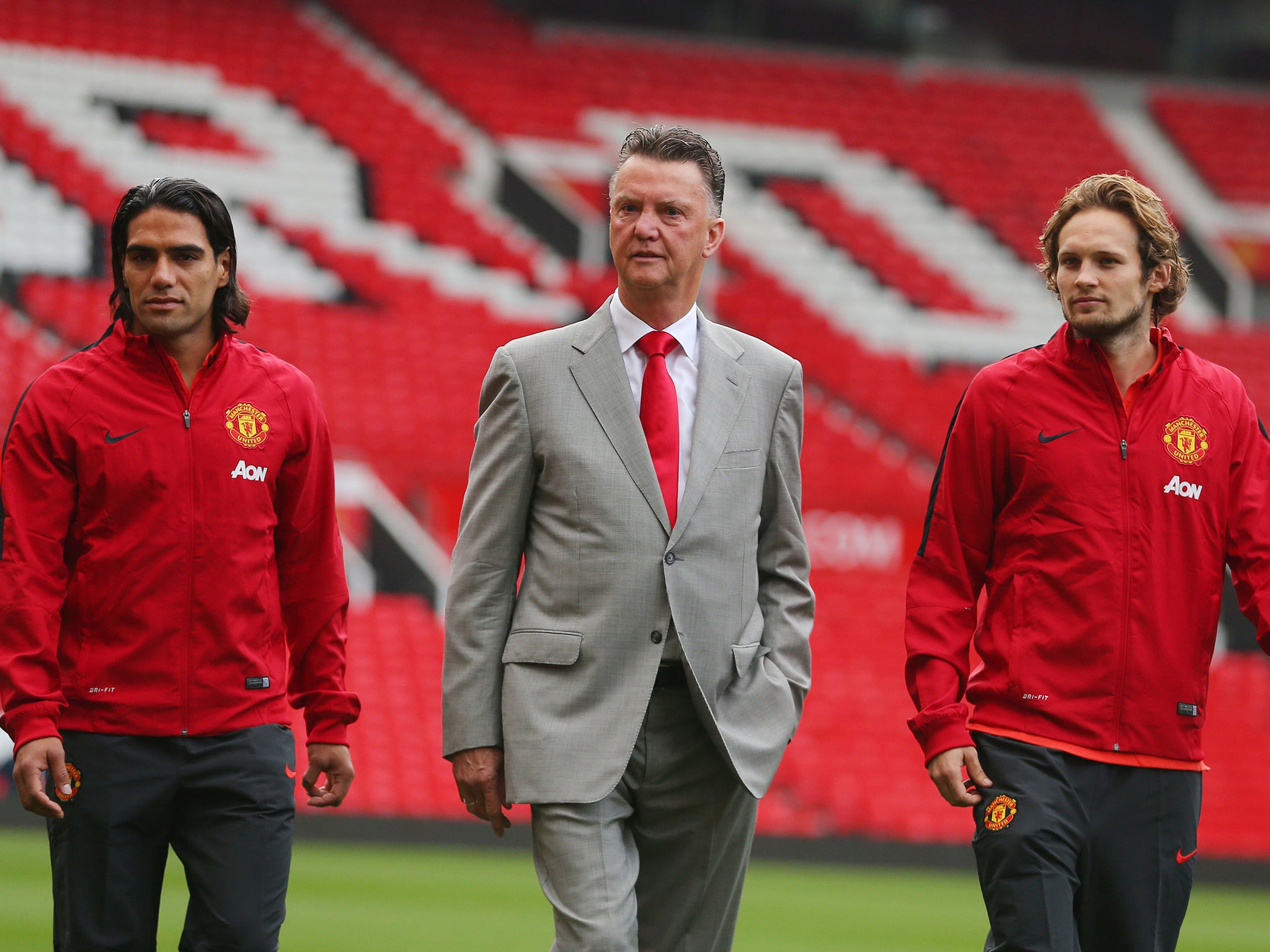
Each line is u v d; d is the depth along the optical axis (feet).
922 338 172.24
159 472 33.63
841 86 193.06
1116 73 202.49
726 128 184.75
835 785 132.26
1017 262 179.93
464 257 165.99
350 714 36.17
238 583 33.99
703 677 33.94
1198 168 191.01
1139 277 34.99
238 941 32.89
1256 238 184.34
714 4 195.42
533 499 35.37
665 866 35.45
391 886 97.71
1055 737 34.35
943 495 36.55
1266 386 171.73
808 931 86.22
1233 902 117.60
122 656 33.32
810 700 138.21
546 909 89.86
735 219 178.19
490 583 34.88
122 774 33.04
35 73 163.53
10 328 144.97
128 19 171.73
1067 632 34.55
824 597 148.25
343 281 160.45
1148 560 34.63
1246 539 35.37
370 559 141.69
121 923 33.01
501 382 35.24
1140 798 34.35
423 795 125.90
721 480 34.76
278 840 33.81
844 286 174.70
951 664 35.65
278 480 35.63
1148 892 34.35
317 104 172.65
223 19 176.65
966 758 34.65
